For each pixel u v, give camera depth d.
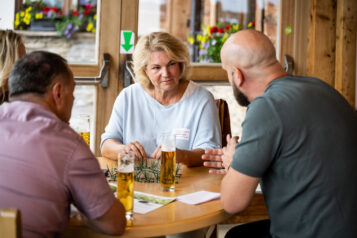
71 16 3.37
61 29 3.32
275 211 1.31
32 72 1.13
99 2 3.09
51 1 3.35
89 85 3.13
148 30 3.40
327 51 3.45
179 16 8.16
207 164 1.69
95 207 1.09
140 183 1.62
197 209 1.33
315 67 3.44
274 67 1.41
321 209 1.24
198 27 6.95
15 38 1.78
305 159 1.24
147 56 2.07
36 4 3.33
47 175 1.04
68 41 3.34
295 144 1.24
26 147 1.05
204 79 3.39
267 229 1.68
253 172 1.26
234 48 1.41
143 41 2.12
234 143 1.60
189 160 1.89
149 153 2.20
